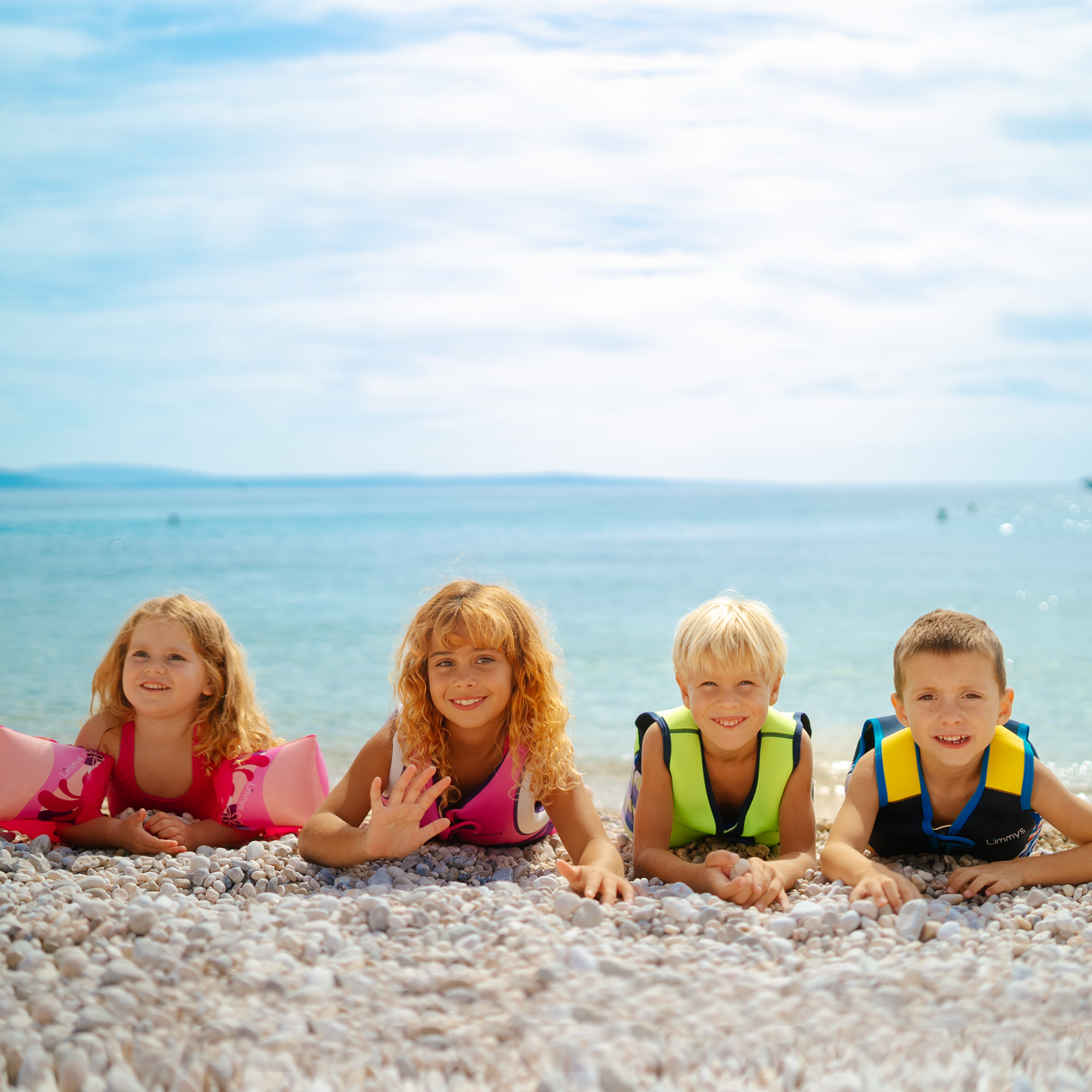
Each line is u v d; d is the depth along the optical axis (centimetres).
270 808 416
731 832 397
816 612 1470
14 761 405
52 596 1606
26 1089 208
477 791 399
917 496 14412
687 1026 229
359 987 251
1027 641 1133
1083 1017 236
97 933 284
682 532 4225
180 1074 212
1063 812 361
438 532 4128
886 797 375
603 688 891
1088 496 13700
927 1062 218
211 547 3036
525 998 245
